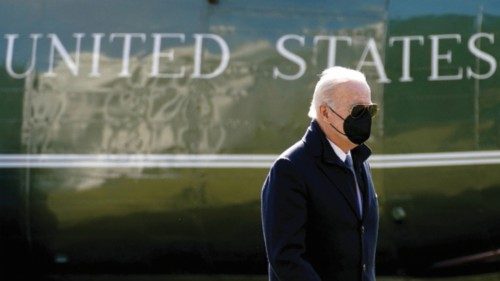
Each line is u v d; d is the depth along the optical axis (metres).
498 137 18.36
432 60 18.70
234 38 19.44
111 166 19.52
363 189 11.88
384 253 19.00
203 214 19.27
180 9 19.73
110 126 19.58
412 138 18.61
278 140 19.03
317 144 11.52
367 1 19.20
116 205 19.55
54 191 19.75
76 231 19.81
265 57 19.28
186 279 19.95
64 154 19.72
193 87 19.38
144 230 19.56
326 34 19.20
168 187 19.31
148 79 19.56
